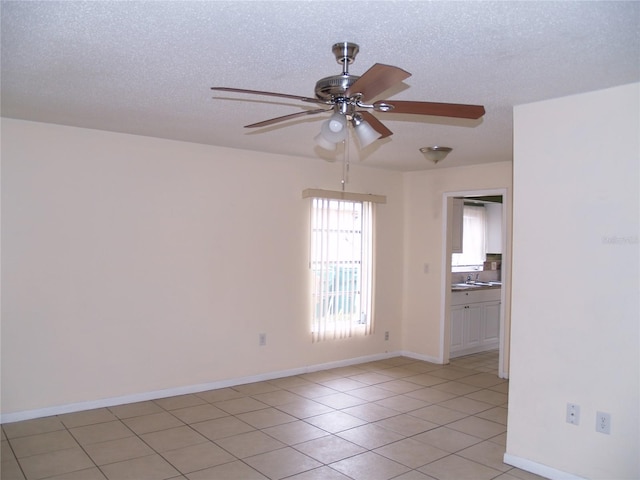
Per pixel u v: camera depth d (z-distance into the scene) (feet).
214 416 13.38
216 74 9.05
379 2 6.17
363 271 19.60
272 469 10.35
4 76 9.23
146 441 11.64
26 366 12.75
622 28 6.84
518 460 10.64
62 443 11.43
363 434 12.36
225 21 6.82
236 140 14.74
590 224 9.68
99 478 9.83
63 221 13.17
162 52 8.00
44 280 12.94
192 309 15.31
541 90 9.65
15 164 12.53
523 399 10.58
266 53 8.00
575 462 9.84
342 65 7.93
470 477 10.17
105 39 7.51
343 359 19.12
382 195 20.04
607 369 9.46
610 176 9.44
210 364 15.72
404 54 7.91
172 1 6.25
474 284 23.54
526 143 10.54
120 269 14.05
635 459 9.13
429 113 7.64
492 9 6.31
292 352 17.62
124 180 14.07
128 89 9.96
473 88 9.59
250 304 16.53
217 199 15.76
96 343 13.71
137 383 14.40
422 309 20.47
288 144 15.25
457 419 13.56
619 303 9.33
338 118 7.22
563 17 6.51
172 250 14.93
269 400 14.82
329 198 18.06
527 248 10.50
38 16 6.73
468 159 17.51
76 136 13.33
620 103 9.33
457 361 20.38
